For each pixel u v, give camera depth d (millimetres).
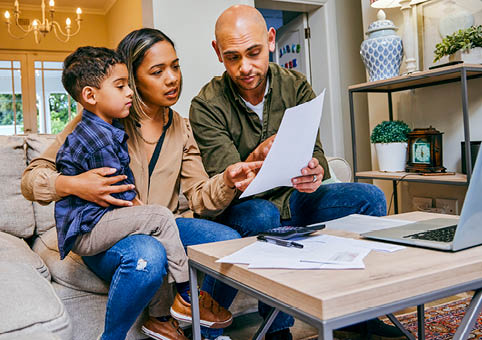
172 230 1169
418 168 2441
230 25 1354
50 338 789
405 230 963
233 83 1545
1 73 5766
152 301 1306
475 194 762
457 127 2521
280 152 934
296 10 3805
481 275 709
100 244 1145
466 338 679
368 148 3945
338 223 1163
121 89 1208
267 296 684
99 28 6246
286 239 973
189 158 1453
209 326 1191
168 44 1352
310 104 917
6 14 4551
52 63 6000
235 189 1234
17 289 1023
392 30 2625
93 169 1145
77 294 1354
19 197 1739
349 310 580
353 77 3871
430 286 652
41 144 1817
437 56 2326
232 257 832
